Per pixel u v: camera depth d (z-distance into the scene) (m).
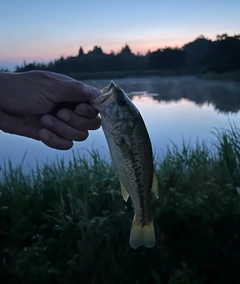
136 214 0.32
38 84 0.29
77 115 0.30
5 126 0.31
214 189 0.55
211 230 0.48
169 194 0.53
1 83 0.29
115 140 0.29
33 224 0.56
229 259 0.47
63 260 0.47
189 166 0.68
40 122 0.30
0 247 0.51
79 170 0.69
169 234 0.50
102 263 0.44
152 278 0.46
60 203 0.57
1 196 0.61
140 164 0.30
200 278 0.46
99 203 0.56
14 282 0.45
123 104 0.29
